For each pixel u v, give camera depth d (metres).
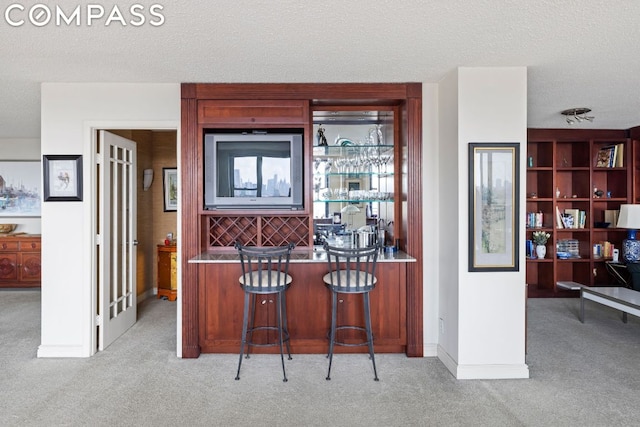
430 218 3.30
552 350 3.43
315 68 2.89
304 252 3.46
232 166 3.33
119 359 3.20
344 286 2.87
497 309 2.89
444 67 2.88
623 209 4.93
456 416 2.35
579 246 5.55
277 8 1.98
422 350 3.27
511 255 2.89
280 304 3.06
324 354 3.29
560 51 2.57
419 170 3.27
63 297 3.24
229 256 3.29
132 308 4.09
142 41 2.38
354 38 2.36
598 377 2.89
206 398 2.56
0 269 5.60
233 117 3.26
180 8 1.97
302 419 2.31
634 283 4.42
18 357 3.23
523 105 2.87
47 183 3.23
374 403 2.50
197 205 3.26
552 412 2.40
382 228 3.96
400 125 3.54
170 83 3.25
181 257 3.24
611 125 5.08
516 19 2.11
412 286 3.26
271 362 3.14
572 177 5.63
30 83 3.20
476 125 2.87
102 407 2.43
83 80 3.15
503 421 2.29
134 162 4.10
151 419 2.30
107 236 3.51
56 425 2.23
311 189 3.47
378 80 3.19
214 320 3.24
